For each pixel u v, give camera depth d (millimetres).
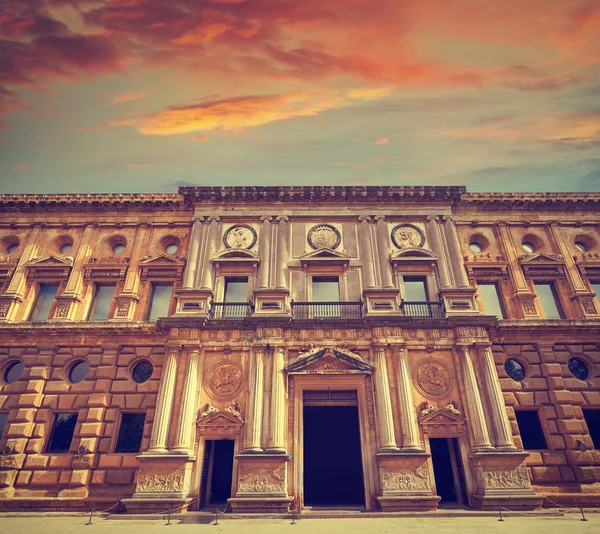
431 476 17469
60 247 24969
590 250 24531
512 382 20219
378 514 15750
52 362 20906
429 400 19250
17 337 21406
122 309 22062
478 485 17250
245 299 22359
